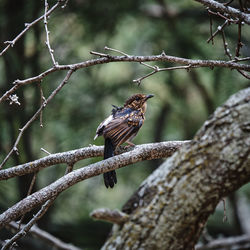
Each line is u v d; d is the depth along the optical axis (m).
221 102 12.23
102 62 6.92
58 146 12.16
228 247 12.01
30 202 6.72
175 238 5.72
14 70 11.91
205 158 5.63
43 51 12.61
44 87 12.05
